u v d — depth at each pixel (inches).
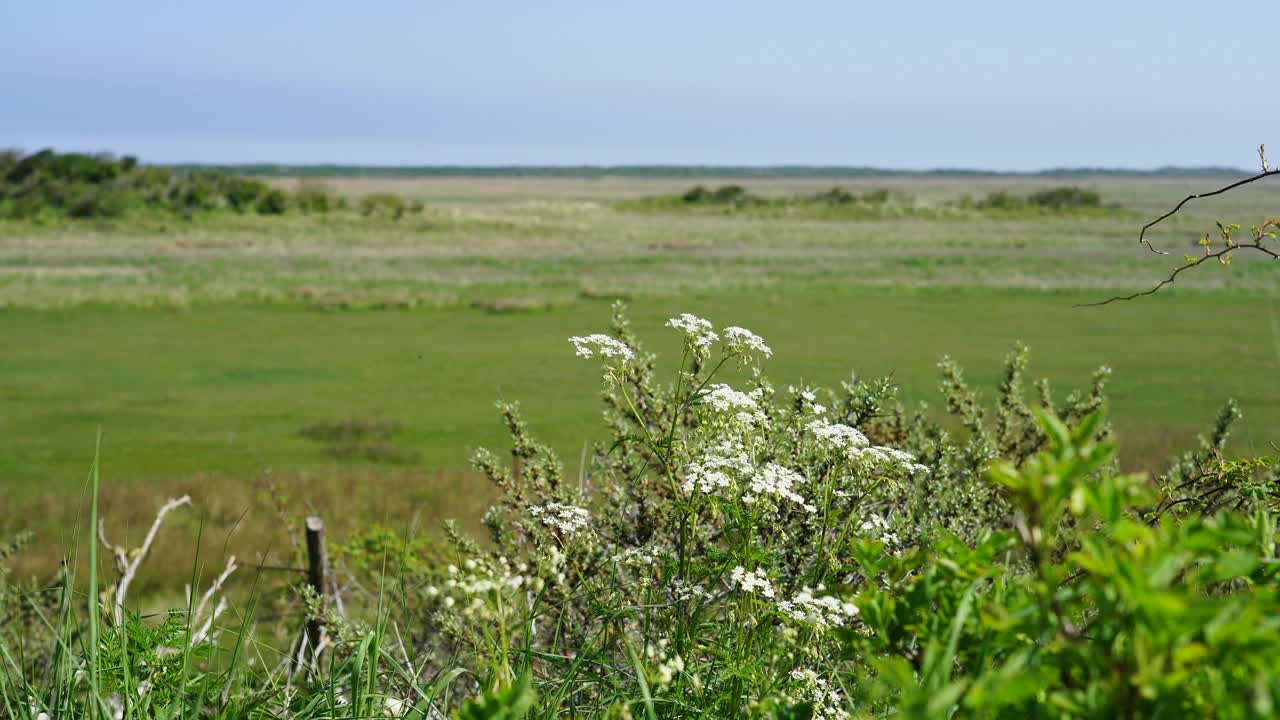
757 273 2281.0
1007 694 43.8
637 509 139.9
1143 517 113.6
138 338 1325.0
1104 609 47.5
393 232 3538.4
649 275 2236.7
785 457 121.0
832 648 95.3
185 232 3307.1
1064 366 1114.7
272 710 101.4
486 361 1159.6
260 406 927.7
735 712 89.1
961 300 1785.2
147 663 94.7
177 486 578.9
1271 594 42.4
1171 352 1222.9
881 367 1071.6
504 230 3799.2
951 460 169.8
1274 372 1085.1
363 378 1064.2
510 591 84.0
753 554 100.7
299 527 461.1
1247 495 109.1
